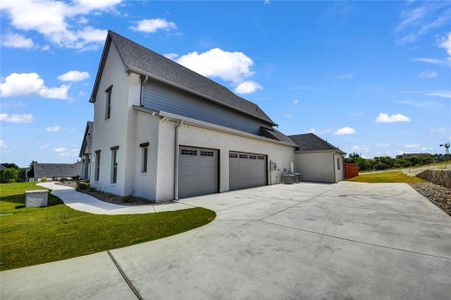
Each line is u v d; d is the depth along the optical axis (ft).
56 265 10.21
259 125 62.85
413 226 16.24
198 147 32.73
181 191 29.84
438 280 8.56
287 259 10.59
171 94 36.81
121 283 8.55
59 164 119.34
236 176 40.70
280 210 22.00
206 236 14.11
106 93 39.09
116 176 33.24
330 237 13.83
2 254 11.51
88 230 15.55
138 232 15.05
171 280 8.73
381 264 10.02
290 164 62.75
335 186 47.06
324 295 7.61
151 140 28.22
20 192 40.91
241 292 7.82
